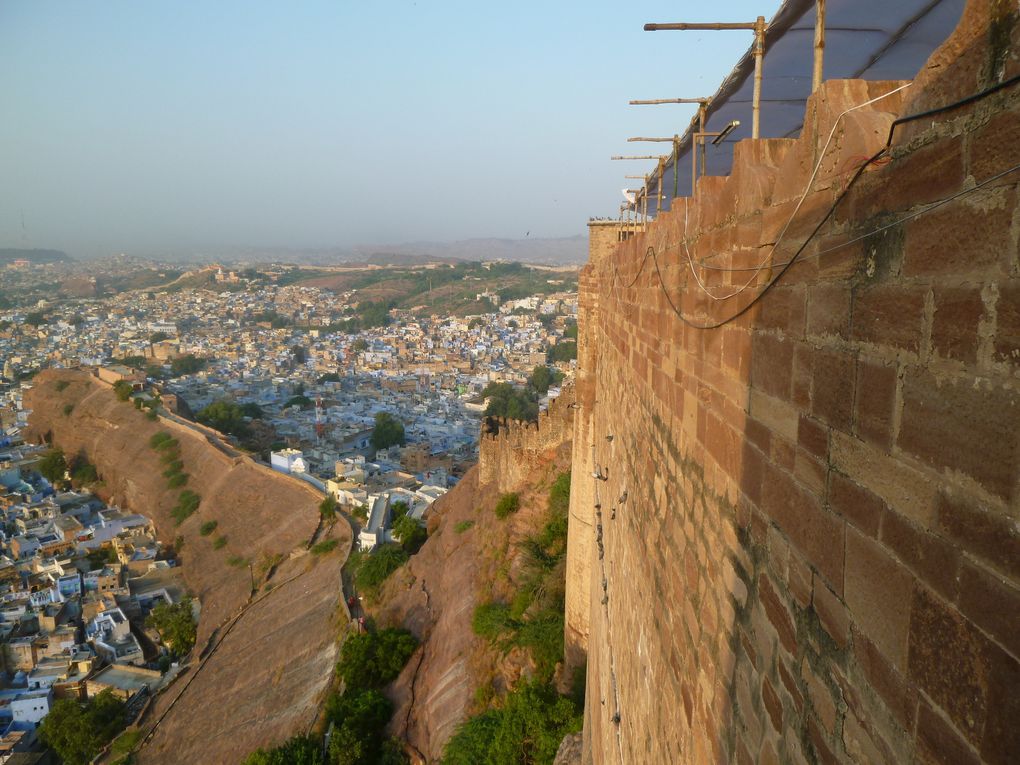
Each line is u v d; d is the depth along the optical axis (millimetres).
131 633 56938
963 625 2098
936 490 2248
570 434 35062
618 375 11867
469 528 39500
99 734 43625
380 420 102375
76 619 59938
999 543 1928
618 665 9812
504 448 39188
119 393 104188
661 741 6406
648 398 7977
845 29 5188
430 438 102562
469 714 24547
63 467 94938
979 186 2020
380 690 31656
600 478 14547
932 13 4891
